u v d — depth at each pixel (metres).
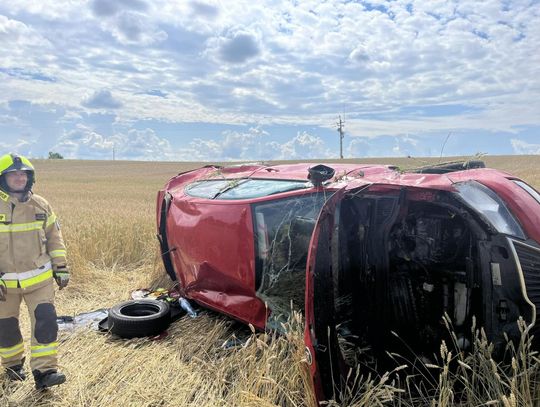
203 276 4.66
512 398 2.35
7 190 3.65
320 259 2.97
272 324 3.86
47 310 3.68
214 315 4.93
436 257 3.52
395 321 3.55
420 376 3.33
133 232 8.38
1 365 3.99
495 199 3.40
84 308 5.66
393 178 3.85
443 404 2.75
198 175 6.47
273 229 4.02
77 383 3.74
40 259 3.72
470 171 3.97
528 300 2.99
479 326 3.24
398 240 3.66
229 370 3.79
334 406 2.77
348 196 3.24
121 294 6.19
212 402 3.41
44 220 3.78
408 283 3.61
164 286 6.33
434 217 3.59
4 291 3.62
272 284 3.94
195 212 4.85
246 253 4.07
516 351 3.02
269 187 4.43
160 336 4.57
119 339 4.56
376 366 3.37
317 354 2.87
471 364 3.05
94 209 14.28
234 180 5.03
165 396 3.53
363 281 3.54
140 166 82.06
